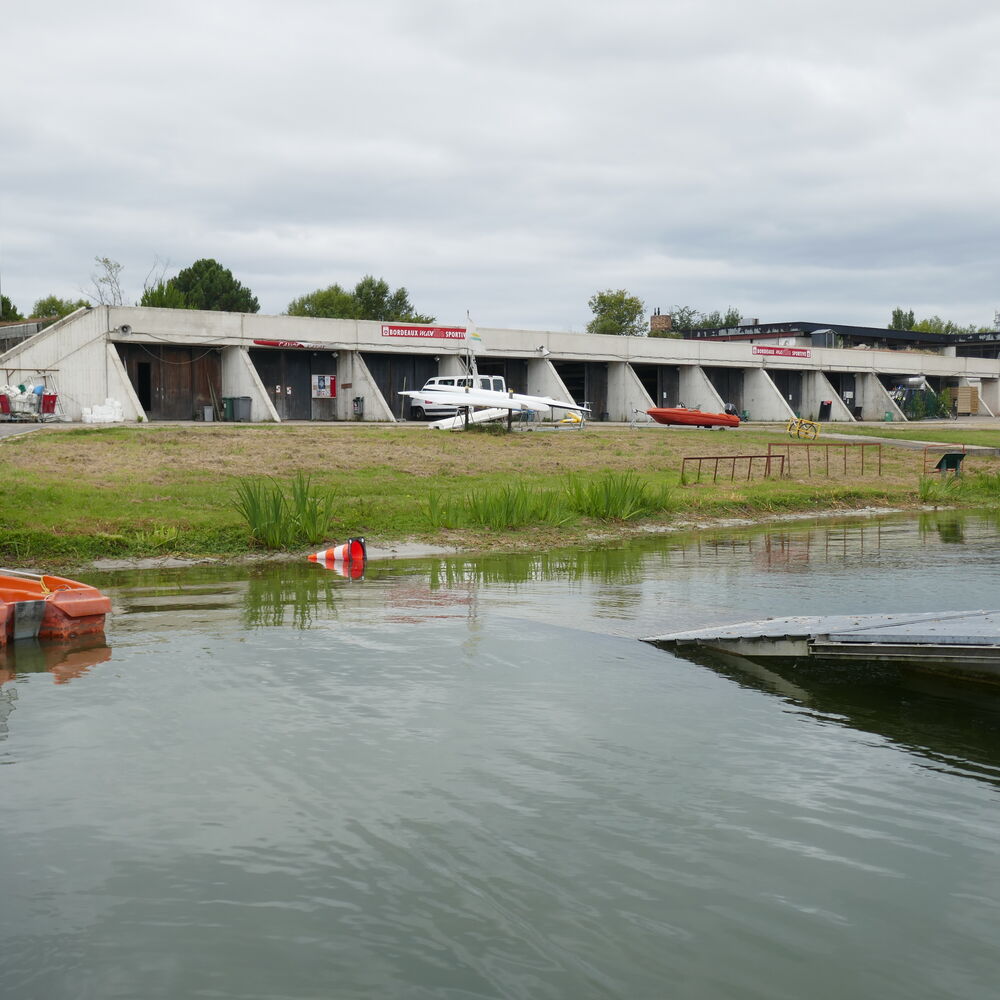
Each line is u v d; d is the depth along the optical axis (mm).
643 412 57000
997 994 4004
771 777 6285
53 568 14898
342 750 6559
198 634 10078
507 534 19344
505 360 57031
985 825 5617
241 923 4449
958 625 9164
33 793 5820
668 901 4691
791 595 12906
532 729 7070
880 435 52594
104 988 3963
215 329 45312
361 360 50031
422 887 4785
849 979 4094
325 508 18875
